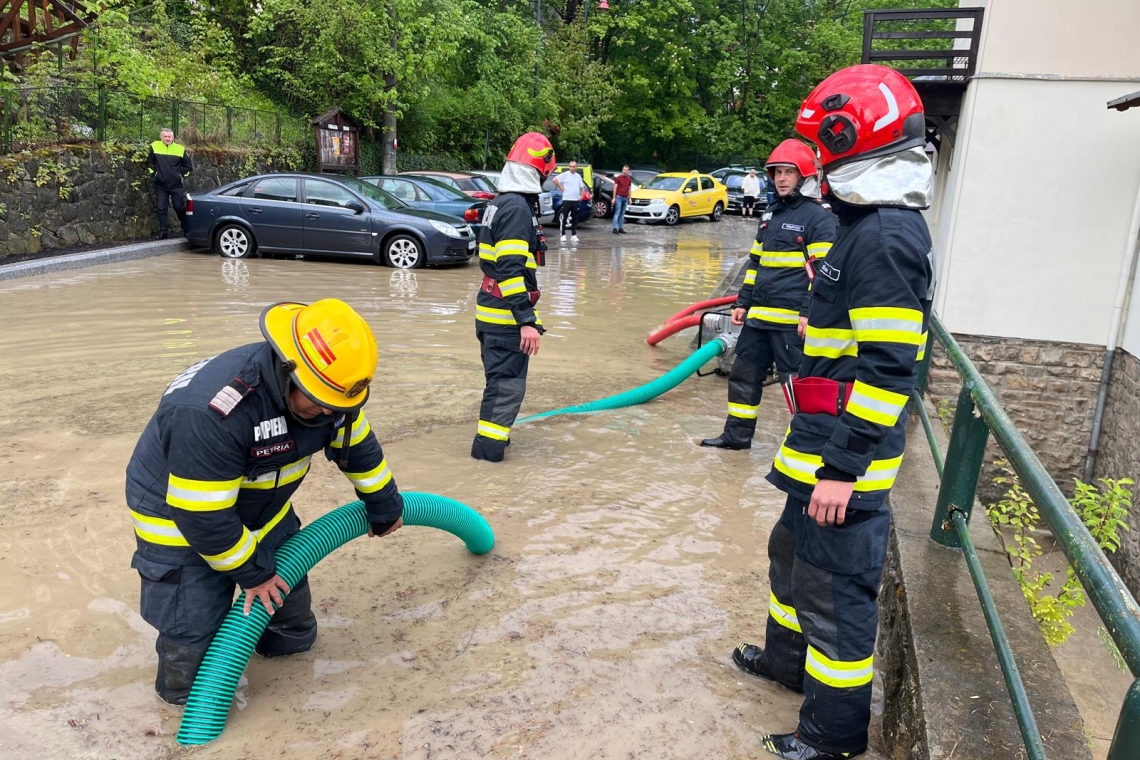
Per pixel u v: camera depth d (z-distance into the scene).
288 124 19.91
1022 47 8.59
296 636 2.91
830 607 2.33
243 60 21.05
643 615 3.28
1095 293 8.83
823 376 2.30
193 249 14.07
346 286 11.06
